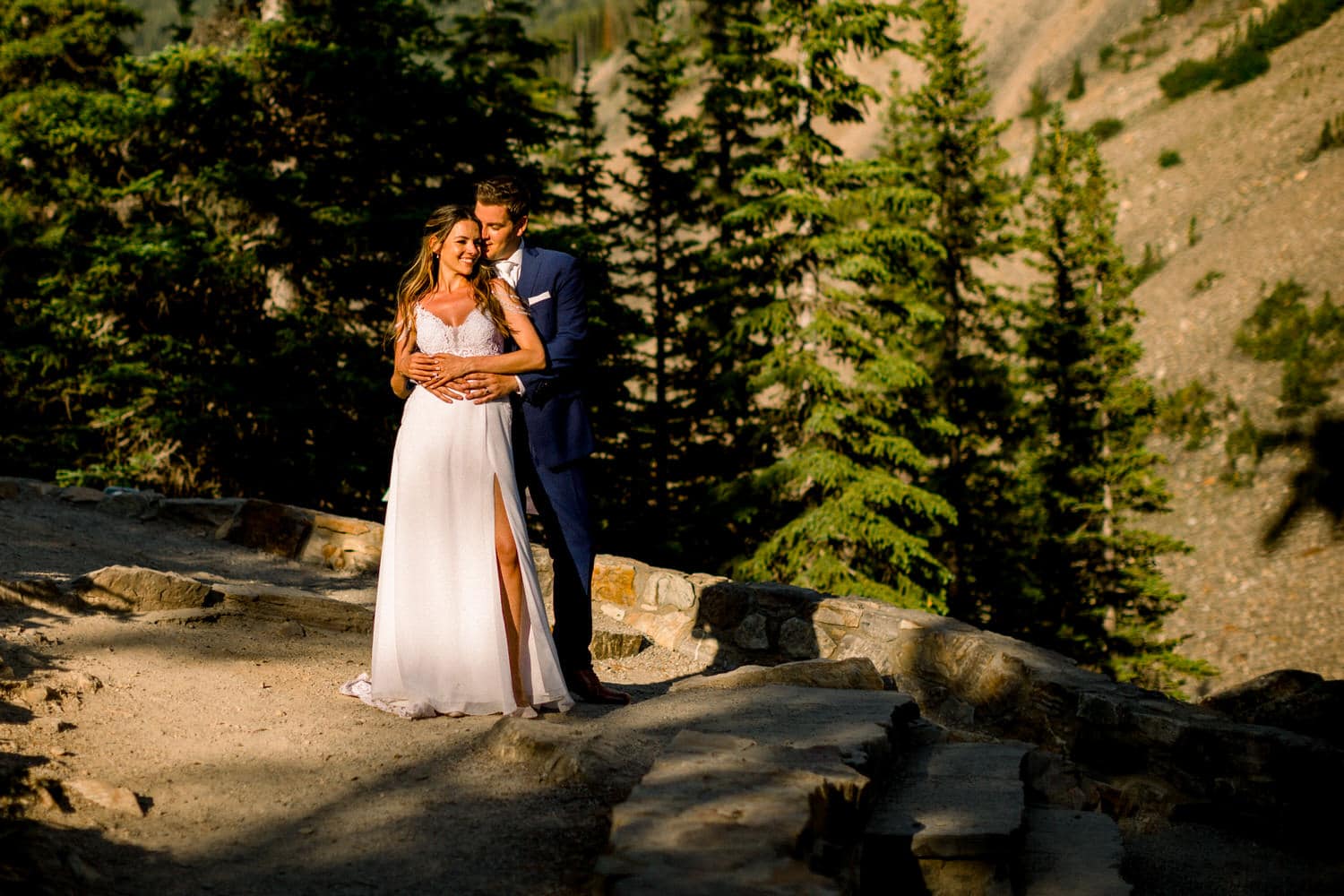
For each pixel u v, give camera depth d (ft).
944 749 15.34
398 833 11.09
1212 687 89.30
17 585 18.69
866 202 58.75
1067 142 79.46
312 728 14.43
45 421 55.57
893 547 58.13
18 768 11.13
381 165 52.95
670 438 69.77
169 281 47.85
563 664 17.47
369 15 53.31
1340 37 172.76
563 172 68.23
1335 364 117.19
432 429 15.57
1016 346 79.77
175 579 20.29
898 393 61.11
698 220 74.13
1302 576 98.37
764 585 27.73
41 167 51.57
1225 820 18.52
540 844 10.95
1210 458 116.88
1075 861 13.37
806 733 13.55
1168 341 135.85
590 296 55.36
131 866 9.97
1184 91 184.85
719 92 61.82
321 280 53.31
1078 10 236.02
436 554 15.48
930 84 79.97
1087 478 76.18
